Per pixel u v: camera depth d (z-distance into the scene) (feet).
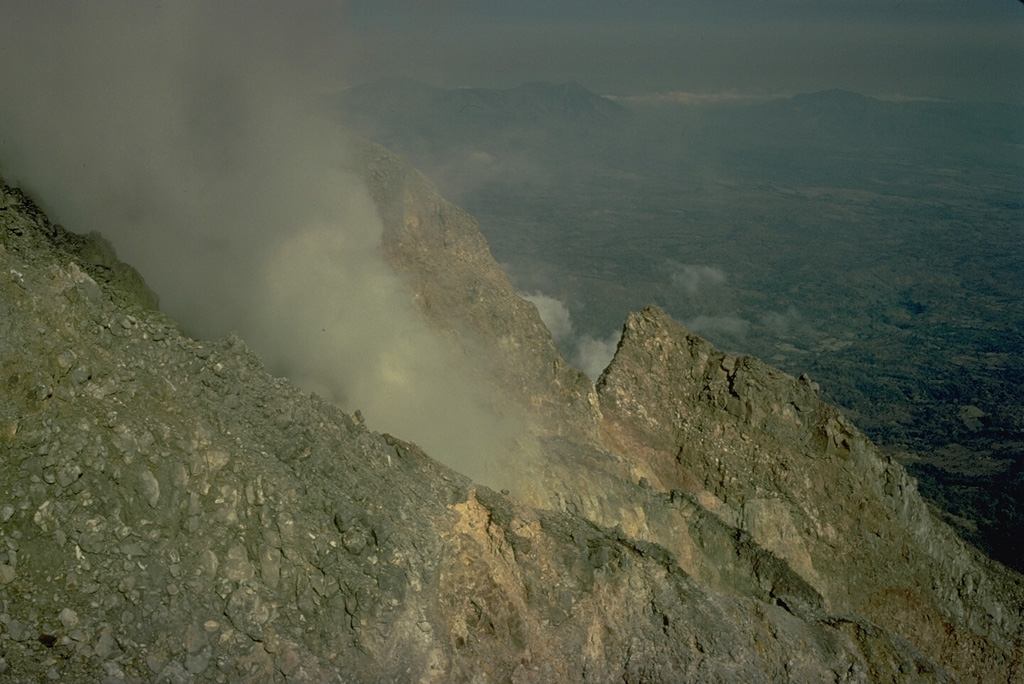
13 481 72.54
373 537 86.74
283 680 77.05
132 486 77.00
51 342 80.02
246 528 81.05
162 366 87.30
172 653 73.61
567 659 97.09
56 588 71.56
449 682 85.15
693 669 102.78
